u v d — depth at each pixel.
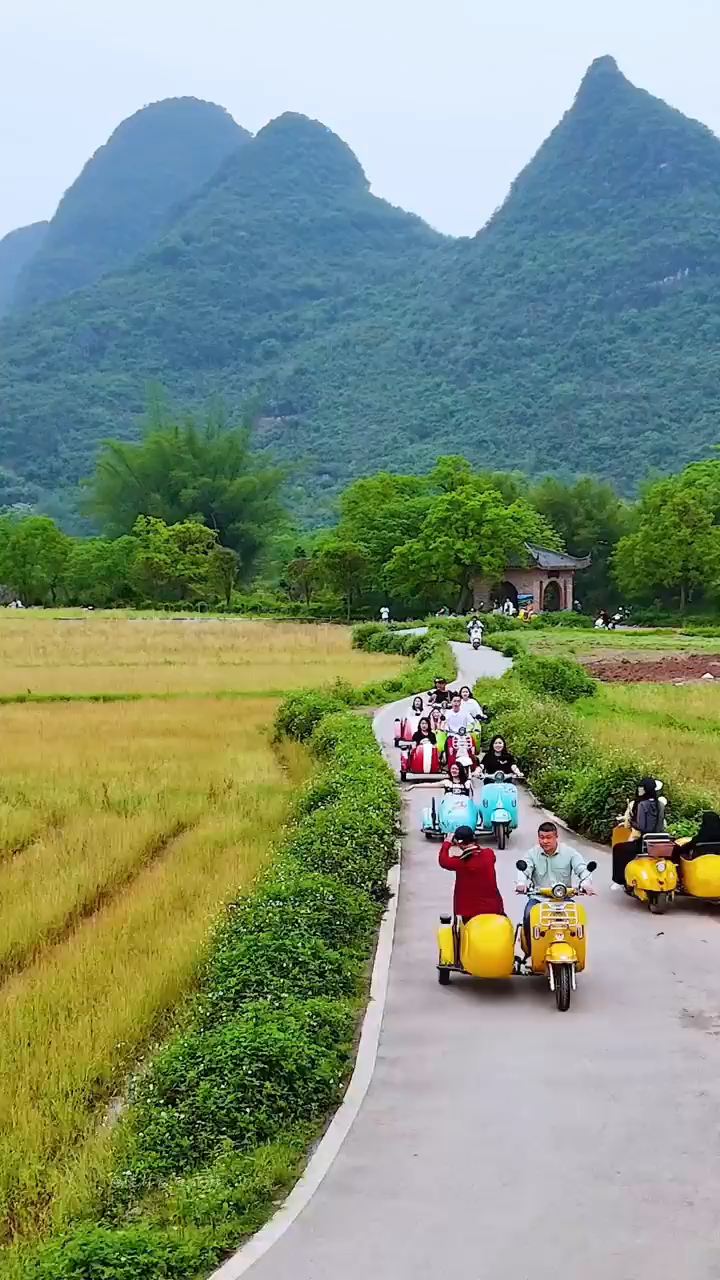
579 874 12.69
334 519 193.00
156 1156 8.66
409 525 113.50
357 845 16.25
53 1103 9.66
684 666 56.69
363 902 14.39
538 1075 9.91
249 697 42.06
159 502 148.12
